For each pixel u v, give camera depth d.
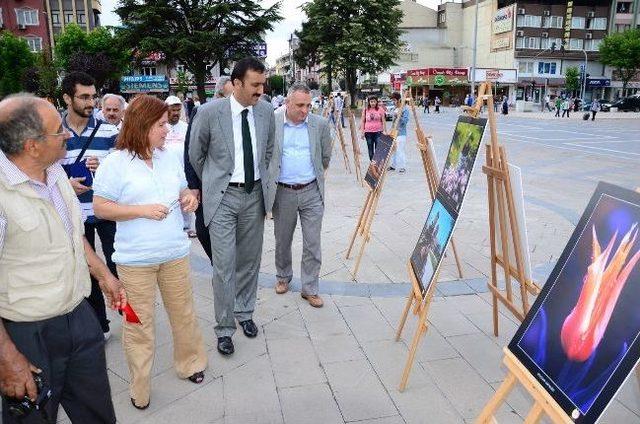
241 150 3.36
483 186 9.18
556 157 13.37
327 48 31.94
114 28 33.59
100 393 2.20
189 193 2.89
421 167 11.66
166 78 43.16
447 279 4.71
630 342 1.54
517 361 1.99
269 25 33.41
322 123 4.02
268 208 3.63
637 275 1.61
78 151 3.44
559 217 6.90
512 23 55.59
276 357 3.38
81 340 2.07
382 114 10.87
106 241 3.63
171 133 5.48
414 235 6.12
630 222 1.73
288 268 4.37
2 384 1.73
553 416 1.73
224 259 3.34
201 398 2.94
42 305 1.88
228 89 5.24
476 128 2.91
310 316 3.98
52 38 51.84
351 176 10.62
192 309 3.00
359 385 3.06
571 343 1.77
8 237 1.78
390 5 32.78
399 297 4.33
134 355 2.76
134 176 2.63
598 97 57.72
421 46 65.00
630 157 13.19
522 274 2.97
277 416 2.77
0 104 1.78
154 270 2.75
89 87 3.38
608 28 57.19
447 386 3.05
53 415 2.01
